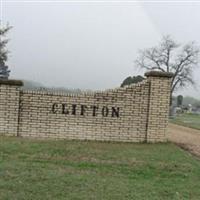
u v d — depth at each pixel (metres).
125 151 9.95
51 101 11.75
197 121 35.81
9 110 11.56
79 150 9.64
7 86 11.52
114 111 11.98
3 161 7.79
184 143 12.66
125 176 7.27
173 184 6.90
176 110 61.41
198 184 7.01
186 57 55.25
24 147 9.49
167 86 12.11
